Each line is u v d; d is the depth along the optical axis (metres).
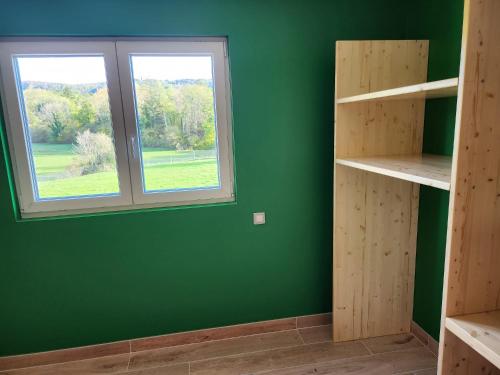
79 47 1.88
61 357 2.14
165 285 2.19
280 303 2.37
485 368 1.16
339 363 2.06
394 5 2.12
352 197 2.10
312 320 2.42
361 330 2.28
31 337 2.09
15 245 1.97
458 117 0.98
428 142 2.05
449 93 1.52
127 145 2.03
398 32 2.15
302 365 2.05
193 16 1.92
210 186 2.18
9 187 1.90
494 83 0.97
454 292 1.08
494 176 1.03
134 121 2.01
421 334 2.23
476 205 1.04
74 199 2.03
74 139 1.99
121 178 2.06
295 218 2.27
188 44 1.98
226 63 2.05
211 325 2.30
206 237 2.18
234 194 2.21
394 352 2.14
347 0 2.06
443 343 1.12
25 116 1.92
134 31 1.87
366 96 1.62
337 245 2.14
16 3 1.75
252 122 2.09
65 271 2.05
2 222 1.93
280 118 2.12
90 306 2.12
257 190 2.18
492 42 0.95
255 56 2.02
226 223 2.18
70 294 2.09
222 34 1.97
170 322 2.24
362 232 2.16
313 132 2.18
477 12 0.93
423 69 2.01
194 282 2.22
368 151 2.04
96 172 2.04
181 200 2.15
